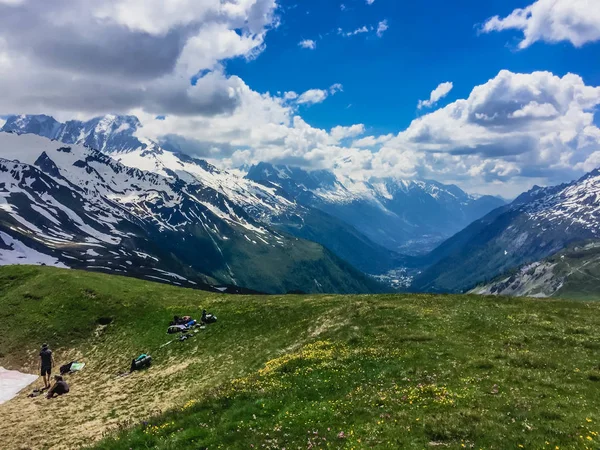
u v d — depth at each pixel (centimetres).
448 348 3422
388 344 3688
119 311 6750
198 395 3431
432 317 4569
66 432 3397
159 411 3528
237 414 2459
